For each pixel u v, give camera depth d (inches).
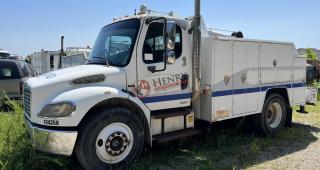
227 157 224.7
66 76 187.5
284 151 241.0
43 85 182.2
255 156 227.9
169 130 220.5
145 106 204.2
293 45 295.4
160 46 211.2
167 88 216.2
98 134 183.0
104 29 232.8
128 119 193.0
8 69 394.6
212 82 230.8
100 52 222.2
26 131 200.7
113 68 199.6
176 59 219.5
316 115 380.5
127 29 211.3
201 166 203.8
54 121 175.6
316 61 776.9
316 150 243.9
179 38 221.1
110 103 191.6
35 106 182.2
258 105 266.2
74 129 178.9
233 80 244.8
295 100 301.6
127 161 194.7
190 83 227.9
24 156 181.2
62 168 187.9
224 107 240.1
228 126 276.2
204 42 233.0
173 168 202.8
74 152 184.2
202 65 234.8
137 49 203.2
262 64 266.8
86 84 189.5
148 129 206.2
